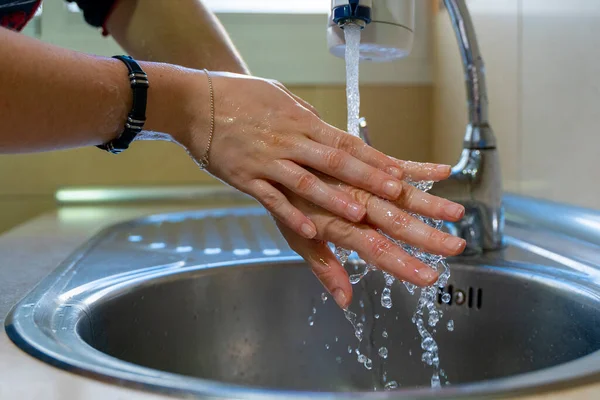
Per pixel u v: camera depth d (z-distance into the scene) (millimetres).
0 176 1321
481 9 1069
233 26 1363
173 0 856
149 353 626
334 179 514
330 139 512
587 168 738
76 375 358
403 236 476
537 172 872
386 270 476
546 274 613
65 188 1334
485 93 707
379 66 1257
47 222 1107
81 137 488
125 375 350
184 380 342
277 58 1360
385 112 1265
